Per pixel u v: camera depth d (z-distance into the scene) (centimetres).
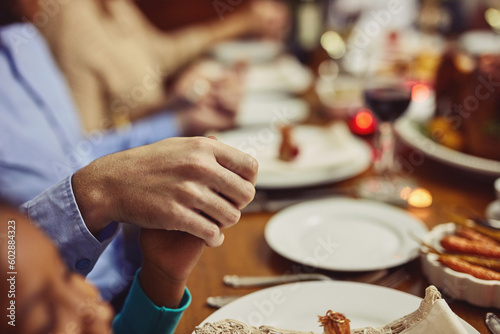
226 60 148
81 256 52
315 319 51
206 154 49
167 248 52
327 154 89
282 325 51
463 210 74
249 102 120
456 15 177
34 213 51
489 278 54
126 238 89
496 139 81
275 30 171
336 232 69
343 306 53
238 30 168
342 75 138
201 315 56
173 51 160
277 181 83
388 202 78
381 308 52
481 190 81
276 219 71
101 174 51
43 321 30
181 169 49
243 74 116
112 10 144
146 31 160
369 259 62
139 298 53
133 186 49
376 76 90
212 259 66
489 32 152
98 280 80
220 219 49
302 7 165
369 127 108
